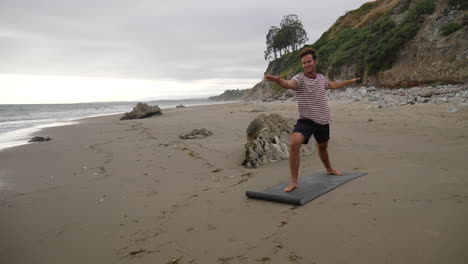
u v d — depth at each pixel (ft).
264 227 9.85
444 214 9.02
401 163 15.37
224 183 15.48
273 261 7.87
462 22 54.19
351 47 85.81
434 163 14.57
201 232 9.98
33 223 11.96
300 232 9.18
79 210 13.05
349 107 45.91
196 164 19.81
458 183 11.37
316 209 10.70
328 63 95.40
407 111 34.09
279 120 21.06
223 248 8.80
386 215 9.49
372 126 27.84
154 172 18.57
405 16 72.69
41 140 36.35
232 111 63.36
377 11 98.12
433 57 55.72
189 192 14.39
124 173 18.76
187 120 48.62
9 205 14.23
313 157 19.16
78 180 17.93
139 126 45.91
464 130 22.03
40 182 18.06
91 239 10.23
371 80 68.54
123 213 12.32
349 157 18.03
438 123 25.63
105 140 33.42
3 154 27.78
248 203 12.27
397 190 11.48
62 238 10.48
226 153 22.06
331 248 8.09
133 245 9.55
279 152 19.20
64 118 80.69
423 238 7.93
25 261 9.12
